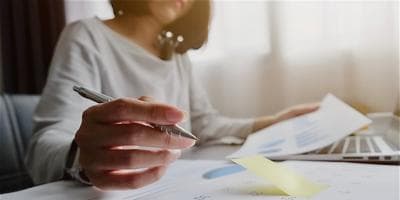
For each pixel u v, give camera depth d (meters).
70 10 1.45
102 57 0.71
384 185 0.34
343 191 0.32
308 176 0.38
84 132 0.35
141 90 0.77
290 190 0.33
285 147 0.54
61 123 0.50
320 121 0.68
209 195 0.34
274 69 1.21
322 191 0.33
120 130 0.32
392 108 1.07
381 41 1.08
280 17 1.20
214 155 0.59
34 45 1.46
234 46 1.26
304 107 0.84
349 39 1.12
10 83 1.50
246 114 1.24
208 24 1.06
